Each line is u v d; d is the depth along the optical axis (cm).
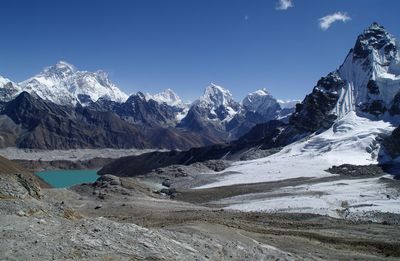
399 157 14612
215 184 12681
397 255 4347
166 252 2880
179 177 14675
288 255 3866
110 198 8738
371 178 11650
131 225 3184
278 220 6375
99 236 2777
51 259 2269
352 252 4312
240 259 3434
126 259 2530
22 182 3816
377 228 5744
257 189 10744
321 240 4834
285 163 14950
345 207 8031
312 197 8825
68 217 3459
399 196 8781
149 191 10531
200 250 3312
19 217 2873
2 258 2148
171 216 6531
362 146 16125
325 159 15012
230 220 6050
